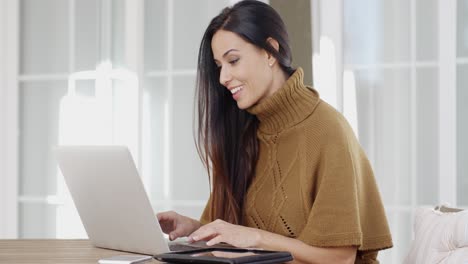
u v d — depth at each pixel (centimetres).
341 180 177
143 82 338
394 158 306
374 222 189
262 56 195
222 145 209
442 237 164
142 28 338
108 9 343
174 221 205
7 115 356
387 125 307
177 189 337
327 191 177
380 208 190
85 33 347
